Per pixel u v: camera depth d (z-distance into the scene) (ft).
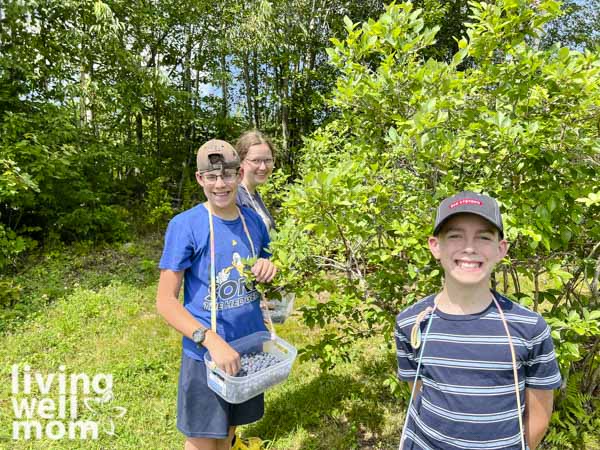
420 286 7.88
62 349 13.39
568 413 8.89
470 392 4.57
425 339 4.84
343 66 8.30
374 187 7.18
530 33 7.04
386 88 7.77
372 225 7.41
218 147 6.41
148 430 9.86
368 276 8.56
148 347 13.58
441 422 4.72
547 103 7.39
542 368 4.61
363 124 8.77
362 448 9.20
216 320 6.53
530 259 7.64
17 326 14.85
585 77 6.61
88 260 21.98
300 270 7.89
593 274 8.10
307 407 10.32
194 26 30.89
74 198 23.58
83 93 24.75
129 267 21.35
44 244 23.16
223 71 32.42
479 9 7.93
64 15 24.80
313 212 6.84
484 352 4.56
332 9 37.14
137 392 11.25
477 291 4.67
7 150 19.33
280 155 34.24
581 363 9.37
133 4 28.04
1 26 22.48
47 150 21.06
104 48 25.81
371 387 11.07
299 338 14.02
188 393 6.61
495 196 7.26
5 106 21.93
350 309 8.73
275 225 9.88
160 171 30.89
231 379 5.90
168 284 6.33
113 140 28.91
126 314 16.08
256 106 37.45
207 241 6.48
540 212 6.72
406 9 7.74
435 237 4.97
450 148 6.67
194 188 31.53
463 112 7.85
